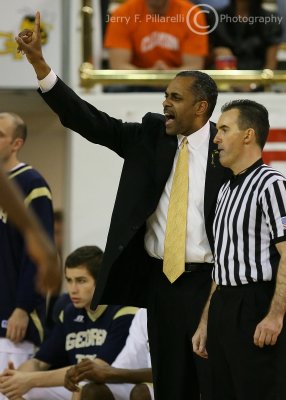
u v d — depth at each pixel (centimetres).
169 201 1241
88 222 1948
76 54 2000
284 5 2008
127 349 1487
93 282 1547
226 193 1184
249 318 1133
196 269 1230
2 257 1650
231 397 1177
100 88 2044
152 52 1977
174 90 1245
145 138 1266
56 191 2466
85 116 1230
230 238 1152
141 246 1269
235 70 1973
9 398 1512
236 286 1145
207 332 1178
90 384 1440
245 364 1135
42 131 2362
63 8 1994
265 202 1130
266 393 1133
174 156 1254
